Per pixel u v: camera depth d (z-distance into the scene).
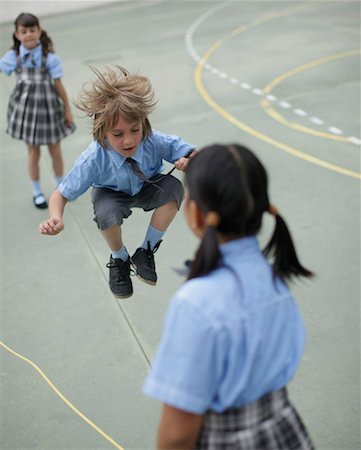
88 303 4.36
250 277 1.57
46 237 5.29
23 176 6.50
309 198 5.48
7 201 5.98
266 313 1.56
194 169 1.53
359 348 3.67
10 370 3.76
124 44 11.58
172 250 4.89
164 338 1.53
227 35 11.41
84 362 3.79
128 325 4.08
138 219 5.44
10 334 4.10
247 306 1.53
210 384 1.51
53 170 6.32
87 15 14.76
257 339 1.53
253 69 9.25
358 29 10.79
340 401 3.31
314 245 4.77
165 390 1.50
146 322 4.10
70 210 5.68
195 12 13.72
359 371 3.50
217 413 1.59
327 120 7.14
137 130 2.30
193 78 9.12
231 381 1.53
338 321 3.91
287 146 6.57
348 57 9.27
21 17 5.08
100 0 15.39
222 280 1.54
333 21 11.55
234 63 9.66
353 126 6.90
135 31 12.57
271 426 1.62
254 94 8.21
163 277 4.55
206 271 1.53
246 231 1.59
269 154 6.43
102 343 3.94
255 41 10.78
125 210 2.55
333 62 9.12
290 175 5.93
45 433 3.28
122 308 4.26
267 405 1.63
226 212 1.51
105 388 3.57
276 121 7.27
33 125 5.38
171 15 13.69
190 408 1.49
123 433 3.25
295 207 5.36
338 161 6.12
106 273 4.71
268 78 8.77
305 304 4.09
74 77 9.73
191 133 7.16
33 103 5.33
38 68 5.28
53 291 4.54
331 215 5.18
